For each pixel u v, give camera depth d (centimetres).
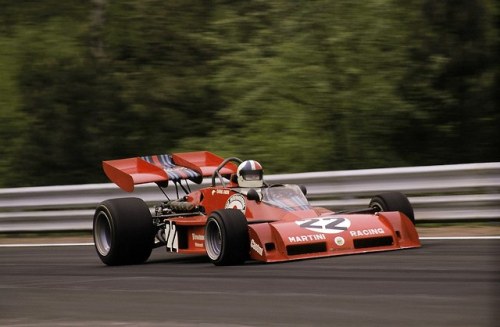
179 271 3609
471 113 6444
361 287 2834
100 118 7338
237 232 3531
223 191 3972
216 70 8025
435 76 6469
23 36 8769
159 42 8225
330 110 6738
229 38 7638
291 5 7125
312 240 3506
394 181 4903
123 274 3678
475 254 3516
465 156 6619
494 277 2889
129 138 7325
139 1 8456
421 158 6725
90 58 7881
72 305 2920
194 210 4144
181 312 2647
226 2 8275
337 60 6681
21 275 3888
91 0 8956
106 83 7562
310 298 2709
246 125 7425
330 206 5069
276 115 7094
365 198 5106
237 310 2609
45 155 7219
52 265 4222
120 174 4309
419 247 3744
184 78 7950
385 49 6669
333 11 6719
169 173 4372
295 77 6812
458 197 4728
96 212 4162
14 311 2881
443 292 2650
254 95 7006
